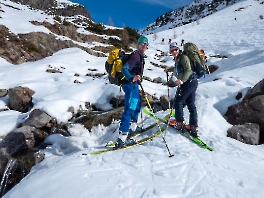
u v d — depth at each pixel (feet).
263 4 134.51
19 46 48.32
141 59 13.46
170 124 16.25
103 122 20.62
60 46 55.67
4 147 17.87
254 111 17.34
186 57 13.93
